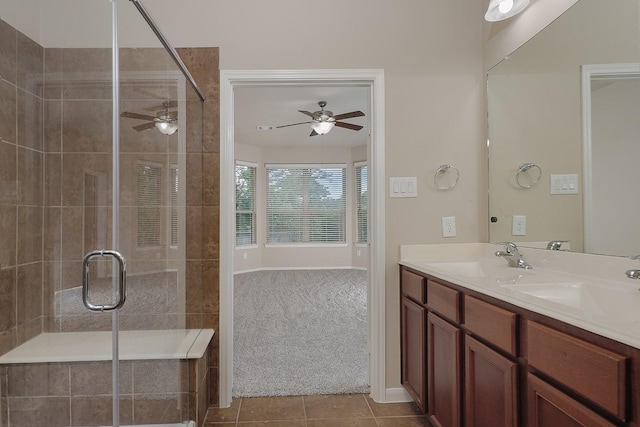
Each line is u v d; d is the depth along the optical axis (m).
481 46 2.18
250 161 6.84
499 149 2.02
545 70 1.68
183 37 2.08
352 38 2.13
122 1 1.63
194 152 2.01
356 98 4.26
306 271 6.82
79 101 1.80
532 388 0.97
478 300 1.28
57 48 1.80
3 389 1.58
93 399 1.59
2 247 1.68
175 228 1.83
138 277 1.69
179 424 1.69
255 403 2.05
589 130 1.44
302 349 2.80
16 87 1.75
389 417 1.92
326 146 7.07
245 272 6.70
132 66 1.74
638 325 0.75
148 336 1.67
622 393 0.69
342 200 7.17
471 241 2.16
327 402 2.07
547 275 1.50
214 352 2.03
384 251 2.12
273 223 7.09
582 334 0.81
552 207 1.63
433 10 2.16
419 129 2.15
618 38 1.31
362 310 3.99
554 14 1.63
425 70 2.15
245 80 2.09
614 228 1.32
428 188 2.15
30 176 1.79
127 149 1.77
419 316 1.81
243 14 2.10
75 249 1.76
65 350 1.63
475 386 1.29
